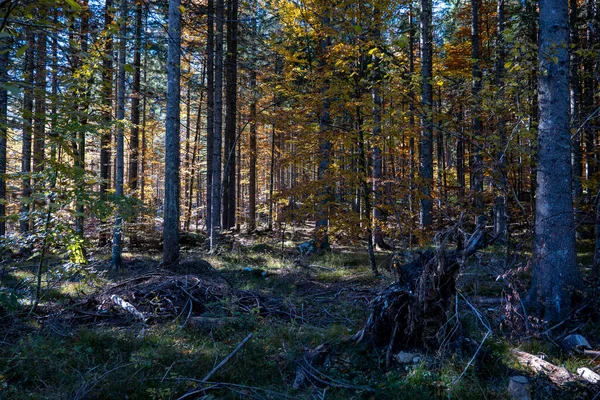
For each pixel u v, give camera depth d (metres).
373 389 4.05
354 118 10.96
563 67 6.09
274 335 5.50
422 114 8.27
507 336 5.32
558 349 4.98
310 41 12.04
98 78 5.65
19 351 4.71
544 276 6.01
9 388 3.84
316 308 7.30
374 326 4.94
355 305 7.34
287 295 8.33
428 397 3.86
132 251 15.18
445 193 8.66
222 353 4.85
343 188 10.67
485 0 17.89
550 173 6.10
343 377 4.40
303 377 4.37
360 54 9.73
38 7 3.12
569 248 5.96
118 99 11.17
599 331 5.24
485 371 4.33
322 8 9.63
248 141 24.45
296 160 10.78
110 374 4.16
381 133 9.34
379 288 8.41
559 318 5.73
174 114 10.07
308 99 10.76
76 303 7.09
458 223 4.66
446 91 9.07
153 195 25.80
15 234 6.27
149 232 16.12
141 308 6.69
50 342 5.03
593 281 5.93
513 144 7.13
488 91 7.57
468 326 5.52
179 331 5.66
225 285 7.82
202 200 32.06
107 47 7.35
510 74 7.40
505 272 5.30
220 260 12.88
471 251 4.42
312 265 12.16
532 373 4.27
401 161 10.73
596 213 5.66
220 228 16.98
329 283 9.66
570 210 6.03
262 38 15.67
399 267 5.07
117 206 6.50
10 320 5.95
